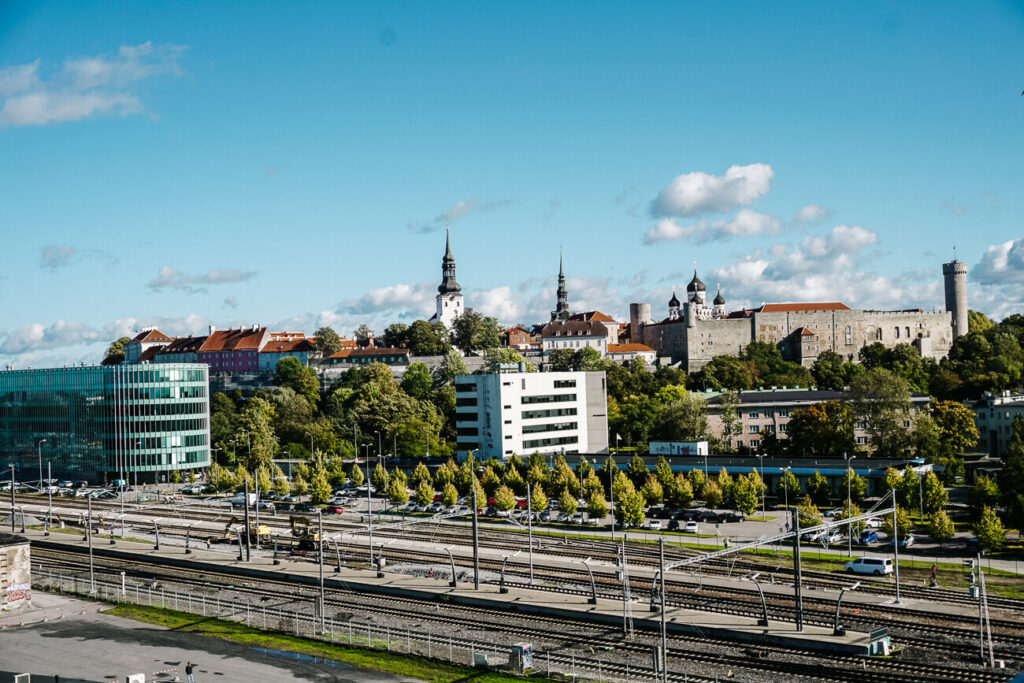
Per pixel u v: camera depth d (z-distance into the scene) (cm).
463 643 9438
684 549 13875
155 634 9756
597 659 8838
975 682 7869
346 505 19762
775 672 8319
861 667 8306
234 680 8119
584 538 15100
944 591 10831
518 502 18538
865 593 10850
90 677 8188
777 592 10956
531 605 10638
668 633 9631
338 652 9112
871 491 17950
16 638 9594
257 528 15288
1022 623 9462
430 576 12475
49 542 15838
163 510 19775
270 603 11350
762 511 17100
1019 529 13425
